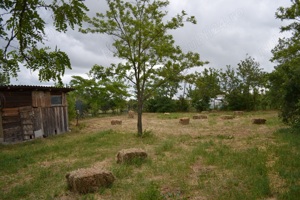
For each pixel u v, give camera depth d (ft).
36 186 21.56
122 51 46.47
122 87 105.50
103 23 45.75
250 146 33.47
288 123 46.88
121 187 20.10
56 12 12.11
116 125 71.46
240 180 19.97
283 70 45.57
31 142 47.52
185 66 46.88
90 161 29.84
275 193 17.15
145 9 47.47
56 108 58.59
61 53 13.17
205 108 131.44
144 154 28.37
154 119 89.61
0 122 46.09
